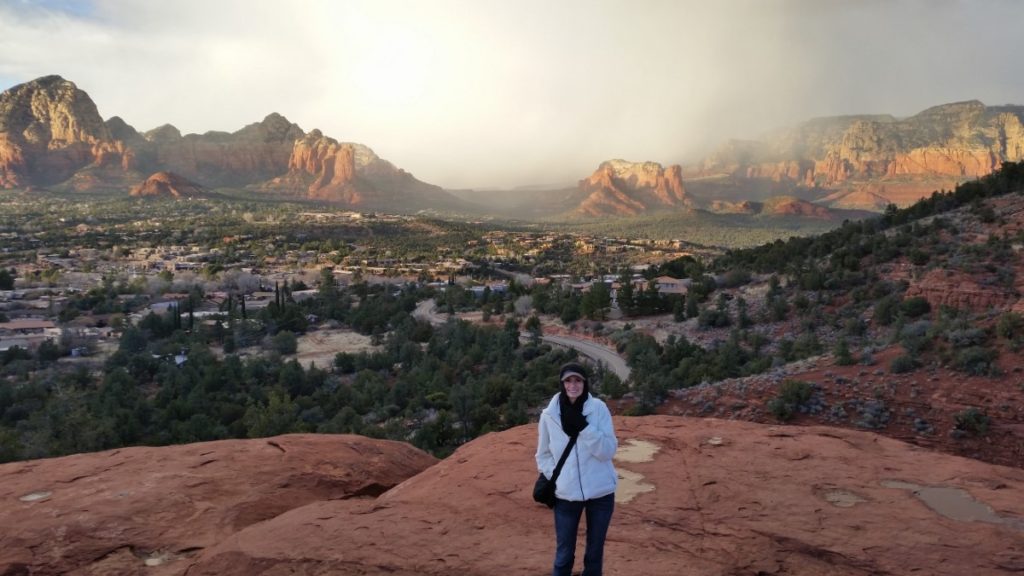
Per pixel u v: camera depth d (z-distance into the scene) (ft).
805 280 281.13
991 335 128.98
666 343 255.91
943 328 139.03
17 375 281.13
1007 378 113.50
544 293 434.71
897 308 215.10
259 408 203.62
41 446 165.17
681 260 497.87
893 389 121.19
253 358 305.73
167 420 204.64
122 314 422.00
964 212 289.74
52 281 565.94
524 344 316.60
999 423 104.22
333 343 369.09
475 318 416.26
